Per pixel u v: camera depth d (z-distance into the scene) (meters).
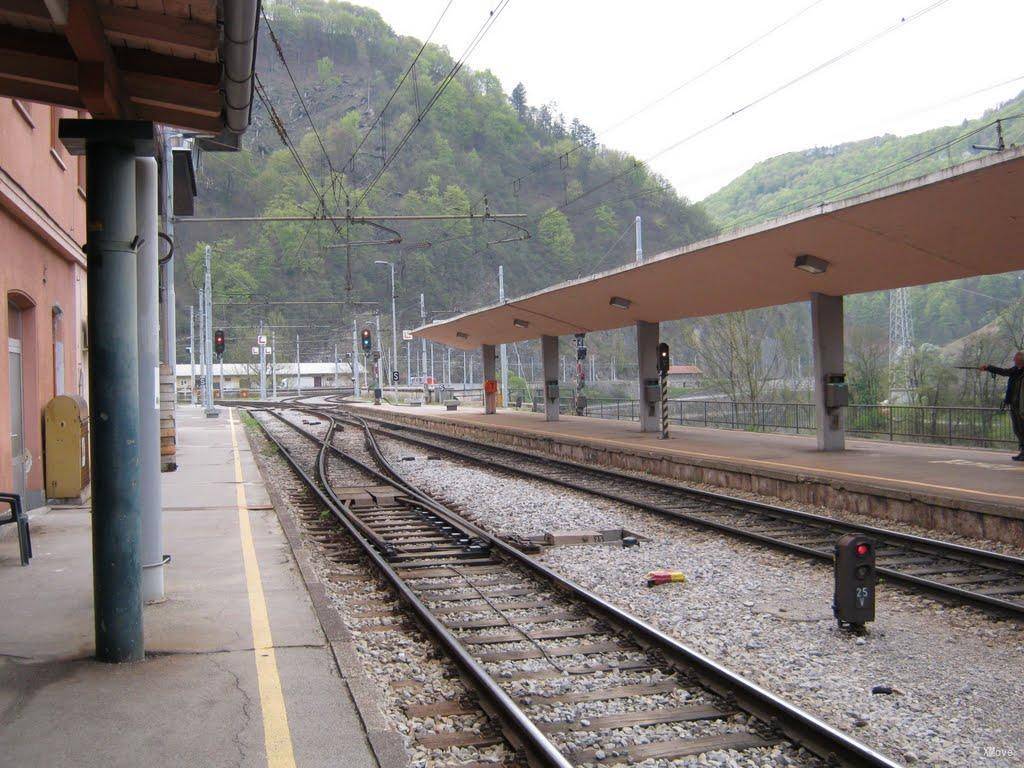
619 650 6.71
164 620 6.88
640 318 24.73
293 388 113.88
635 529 12.25
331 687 5.44
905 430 22.12
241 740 4.65
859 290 17.08
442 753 4.83
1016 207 11.73
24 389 12.57
